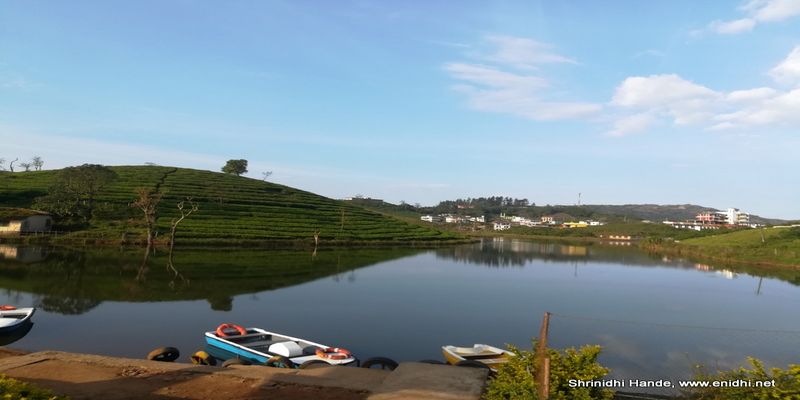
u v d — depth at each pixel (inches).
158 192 3649.1
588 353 379.2
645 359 810.8
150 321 991.6
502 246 4436.5
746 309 1467.8
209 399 372.5
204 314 1078.4
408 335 979.3
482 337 984.3
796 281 2217.0
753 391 345.4
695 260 3324.3
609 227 7578.7
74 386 395.5
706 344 924.6
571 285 1872.5
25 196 3171.8
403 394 371.2
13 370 437.1
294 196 4719.5
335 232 3604.8
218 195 3959.2
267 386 406.9
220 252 2448.3
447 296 1482.5
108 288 1312.7
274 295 1347.2
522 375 367.6
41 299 1144.2
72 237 2507.4
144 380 421.7
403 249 3405.5
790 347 911.0
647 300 1581.0
